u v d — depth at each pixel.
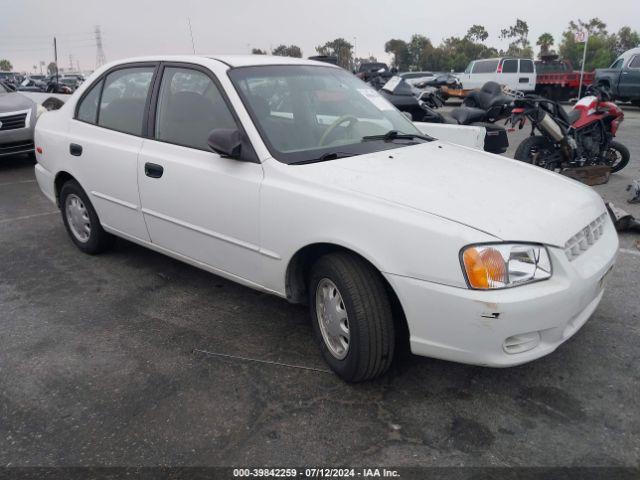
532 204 2.70
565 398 2.76
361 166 3.00
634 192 6.15
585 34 20.41
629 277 4.14
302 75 3.69
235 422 2.64
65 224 4.96
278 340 3.38
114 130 4.10
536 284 2.44
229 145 3.04
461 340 2.46
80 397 2.87
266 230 3.04
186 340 3.40
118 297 4.03
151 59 3.94
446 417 2.64
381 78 12.38
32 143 8.61
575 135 6.82
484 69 22.67
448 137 5.68
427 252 2.44
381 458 2.39
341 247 2.82
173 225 3.67
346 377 2.86
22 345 3.39
